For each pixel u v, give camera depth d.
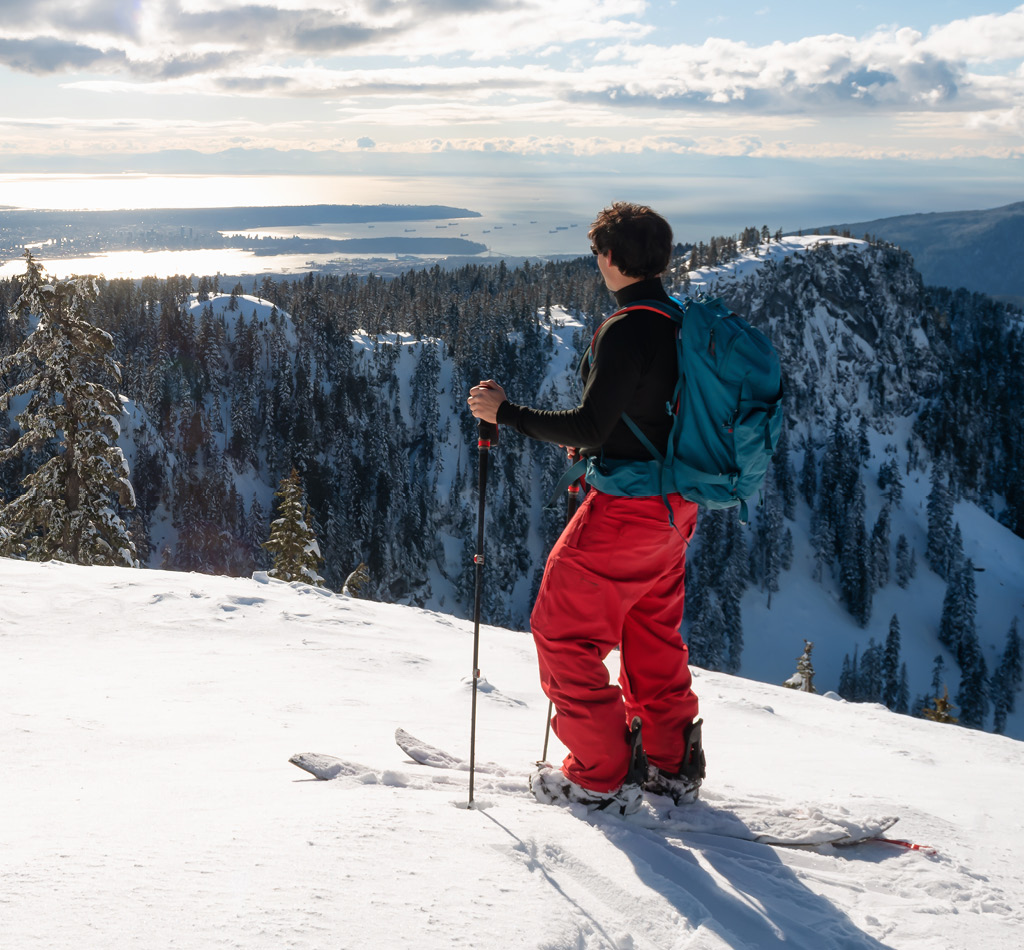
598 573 2.40
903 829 2.92
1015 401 196.88
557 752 3.88
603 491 2.39
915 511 173.38
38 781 2.80
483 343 163.00
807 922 1.89
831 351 194.75
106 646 6.47
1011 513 181.62
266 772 2.98
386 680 6.02
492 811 2.31
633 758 2.47
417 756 3.19
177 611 7.85
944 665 142.88
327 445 147.12
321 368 154.75
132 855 1.69
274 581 10.40
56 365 24.67
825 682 137.88
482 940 1.42
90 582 8.80
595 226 2.45
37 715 3.96
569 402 155.62
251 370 146.62
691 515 2.45
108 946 1.22
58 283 24.70
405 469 148.00
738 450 2.28
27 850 1.73
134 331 146.38
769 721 6.71
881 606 153.38
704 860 2.20
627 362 2.29
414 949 1.35
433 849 1.87
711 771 3.92
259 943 1.29
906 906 2.08
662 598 2.60
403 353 168.88
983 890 2.24
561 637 2.46
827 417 187.25
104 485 26.08
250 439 141.75
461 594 145.00
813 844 2.49
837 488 161.00
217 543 125.56
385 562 138.75
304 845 1.79
